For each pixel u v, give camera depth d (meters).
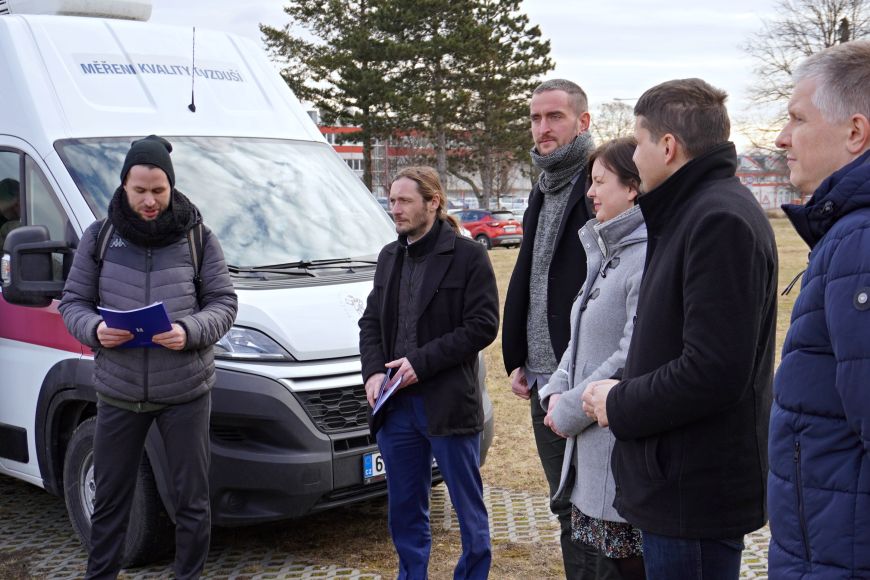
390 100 36.88
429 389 3.81
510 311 3.74
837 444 1.89
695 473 2.34
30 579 4.41
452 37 37.53
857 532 1.85
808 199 2.04
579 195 3.51
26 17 5.19
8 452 5.10
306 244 5.01
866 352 1.78
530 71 41.34
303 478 4.14
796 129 2.08
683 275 2.35
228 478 4.16
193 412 3.79
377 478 4.38
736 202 2.32
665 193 2.46
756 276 2.25
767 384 2.42
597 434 2.94
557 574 4.32
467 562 3.86
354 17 39.44
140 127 5.07
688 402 2.26
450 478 3.84
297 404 4.20
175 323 3.65
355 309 4.57
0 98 5.09
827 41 36.94
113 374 3.69
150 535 4.35
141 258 3.75
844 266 1.85
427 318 3.83
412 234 3.90
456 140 44.16
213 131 5.33
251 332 4.25
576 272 3.50
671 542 2.38
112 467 3.75
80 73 5.08
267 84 5.93
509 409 7.56
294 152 5.56
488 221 29.73
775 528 2.02
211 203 4.90
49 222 4.74
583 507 2.97
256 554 4.68
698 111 2.44
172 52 5.53
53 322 4.68
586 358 2.99
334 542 4.83
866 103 1.97
